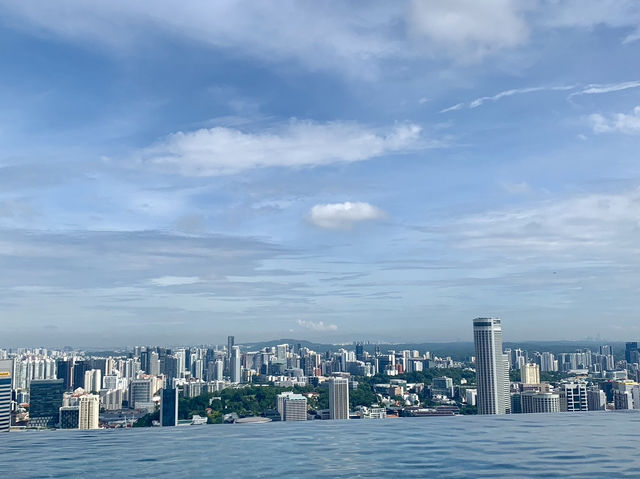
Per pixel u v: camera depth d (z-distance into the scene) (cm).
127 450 2344
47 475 1781
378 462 1978
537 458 2039
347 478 1683
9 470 1877
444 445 2409
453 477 1692
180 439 2716
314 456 2130
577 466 1873
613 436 2697
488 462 1961
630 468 1834
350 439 2644
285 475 1742
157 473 1802
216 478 1702
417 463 1950
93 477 1741
